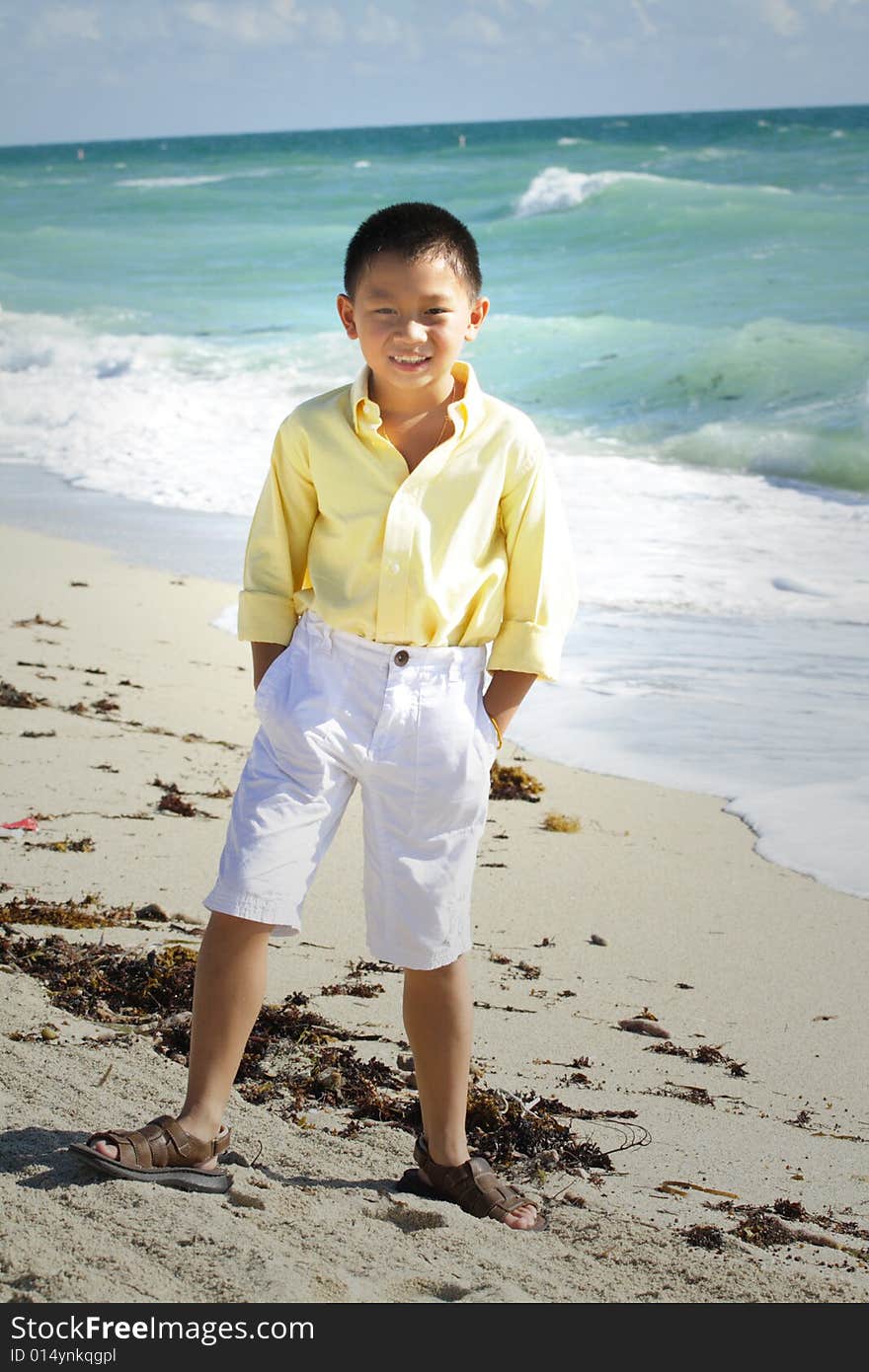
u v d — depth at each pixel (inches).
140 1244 92.2
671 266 973.2
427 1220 103.7
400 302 100.0
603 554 421.4
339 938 183.6
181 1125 102.7
